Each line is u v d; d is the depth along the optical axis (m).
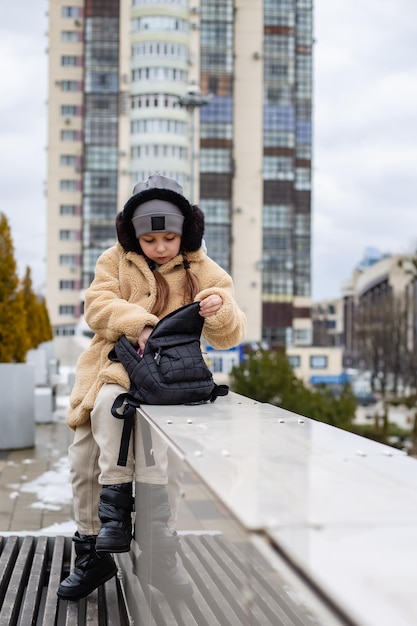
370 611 0.76
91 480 2.76
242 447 1.63
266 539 1.03
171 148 64.25
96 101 63.72
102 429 2.50
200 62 64.81
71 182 65.00
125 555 2.68
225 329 2.69
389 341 61.72
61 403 15.73
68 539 3.61
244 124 65.50
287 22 65.75
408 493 1.22
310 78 66.81
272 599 1.30
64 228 65.00
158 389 2.42
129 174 64.62
